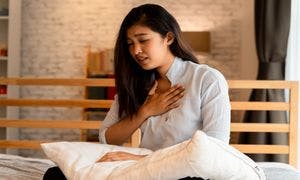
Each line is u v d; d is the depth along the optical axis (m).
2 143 2.68
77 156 1.28
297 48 3.29
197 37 4.31
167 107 1.45
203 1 4.57
